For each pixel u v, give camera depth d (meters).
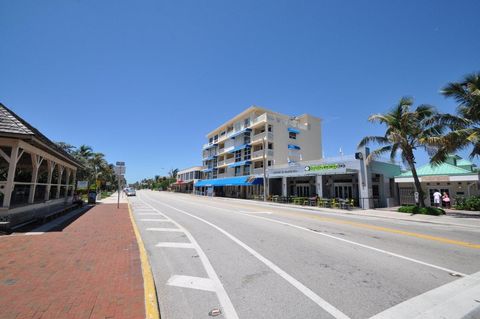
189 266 5.84
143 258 6.03
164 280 5.00
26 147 10.57
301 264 5.96
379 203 25.92
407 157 19.56
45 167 17.67
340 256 6.66
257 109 43.53
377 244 8.13
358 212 19.89
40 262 5.65
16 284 4.43
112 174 63.78
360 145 21.34
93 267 5.38
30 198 11.87
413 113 18.59
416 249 7.56
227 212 17.97
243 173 44.66
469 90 16.77
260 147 41.88
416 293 4.43
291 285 4.74
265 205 26.03
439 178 23.95
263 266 5.82
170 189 99.44
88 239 8.06
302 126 44.25
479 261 6.39
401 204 27.86
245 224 12.16
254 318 3.57
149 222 12.80
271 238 8.91
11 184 9.43
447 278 5.16
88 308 3.64
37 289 4.24
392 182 28.27
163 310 3.81
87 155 41.94
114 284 4.50
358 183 24.06
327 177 28.17
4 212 9.23
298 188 31.67
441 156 18.00
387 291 4.50
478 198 21.38
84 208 19.38
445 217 16.55
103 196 43.47
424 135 18.44
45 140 10.74
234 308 3.87
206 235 9.45
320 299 4.17
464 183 23.88
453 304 4.07
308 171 27.91
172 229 10.73
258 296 4.28
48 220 12.02
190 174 75.50
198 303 4.03
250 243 8.12
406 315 3.71
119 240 7.98
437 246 8.04
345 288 4.61
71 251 6.58
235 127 49.09
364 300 4.14
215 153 58.31
